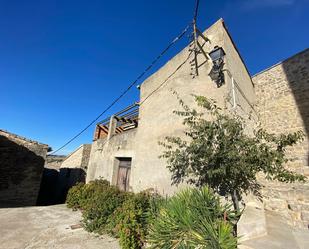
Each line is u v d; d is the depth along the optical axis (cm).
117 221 522
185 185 548
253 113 769
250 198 524
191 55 698
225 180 420
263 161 372
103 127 1330
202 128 430
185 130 623
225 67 575
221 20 630
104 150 1153
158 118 764
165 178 632
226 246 303
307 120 698
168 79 776
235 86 605
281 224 474
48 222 640
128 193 697
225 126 413
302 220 498
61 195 1675
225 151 385
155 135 749
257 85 882
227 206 422
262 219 390
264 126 804
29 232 538
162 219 399
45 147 1077
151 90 864
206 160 405
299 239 389
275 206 566
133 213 487
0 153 967
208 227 332
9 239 482
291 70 788
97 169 1175
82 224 602
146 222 481
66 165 1786
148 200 566
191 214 373
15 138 1013
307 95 721
